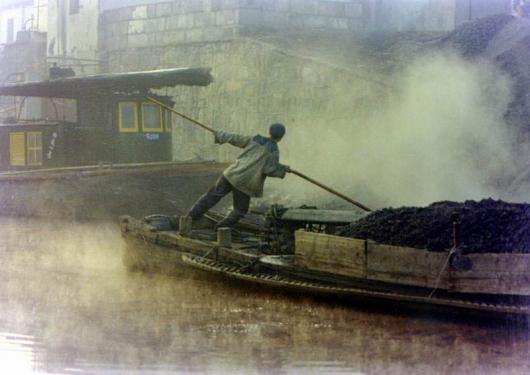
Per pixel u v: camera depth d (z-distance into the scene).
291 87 21.98
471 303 7.51
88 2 29.59
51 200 17.17
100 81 17.48
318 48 23.09
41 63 32.03
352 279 8.50
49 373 6.41
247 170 10.52
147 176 16.95
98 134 18.45
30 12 37.09
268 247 10.09
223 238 10.08
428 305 7.82
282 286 8.91
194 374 6.41
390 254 8.18
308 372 6.50
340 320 8.16
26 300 9.20
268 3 24.94
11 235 15.00
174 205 16.95
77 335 7.64
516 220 7.90
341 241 8.58
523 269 7.39
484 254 7.59
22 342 7.35
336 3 25.72
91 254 12.85
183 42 25.95
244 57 23.62
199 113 24.91
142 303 9.04
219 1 24.97
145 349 7.17
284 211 9.96
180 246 10.45
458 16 23.44
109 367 6.71
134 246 11.27
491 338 7.50
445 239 8.06
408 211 8.72
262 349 7.14
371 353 6.97
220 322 8.16
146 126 18.70
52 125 18.75
